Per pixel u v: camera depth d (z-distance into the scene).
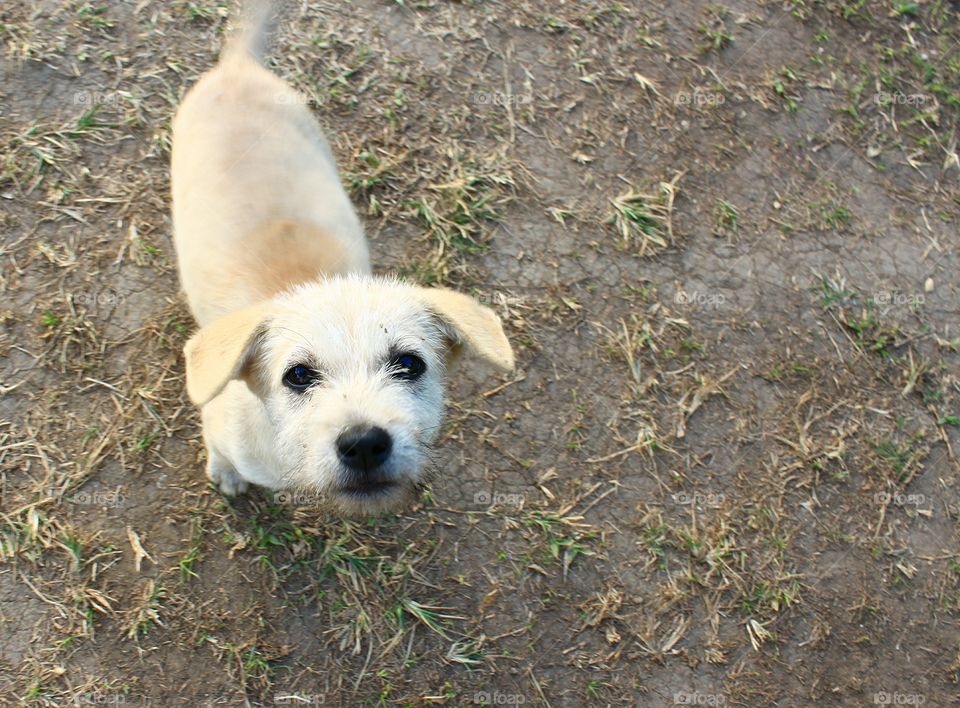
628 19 1.08
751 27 1.09
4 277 0.86
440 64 1.00
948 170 1.03
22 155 0.90
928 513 0.88
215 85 0.80
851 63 1.08
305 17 0.99
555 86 1.01
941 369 0.93
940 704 0.82
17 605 0.77
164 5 0.98
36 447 0.81
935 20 1.13
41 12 0.96
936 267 0.97
